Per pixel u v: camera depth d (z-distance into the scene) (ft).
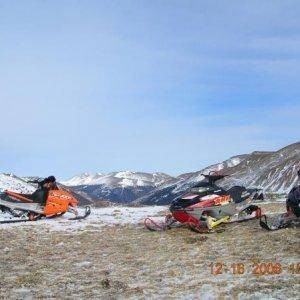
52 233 62.08
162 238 55.62
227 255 43.75
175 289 33.01
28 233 62.03
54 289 34.27
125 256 45.85
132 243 53.11
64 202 80.74
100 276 38.11
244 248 46.19
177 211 60.08
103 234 60.34
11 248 51.26
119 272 39.32
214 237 53.88
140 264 42.01
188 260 42.68
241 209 63.26
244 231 56.18
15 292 33.55
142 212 96.43
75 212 82.28
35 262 44.04
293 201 55.93
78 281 36.50
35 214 79.36
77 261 44.24
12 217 84.69
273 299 29.37
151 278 36.70
